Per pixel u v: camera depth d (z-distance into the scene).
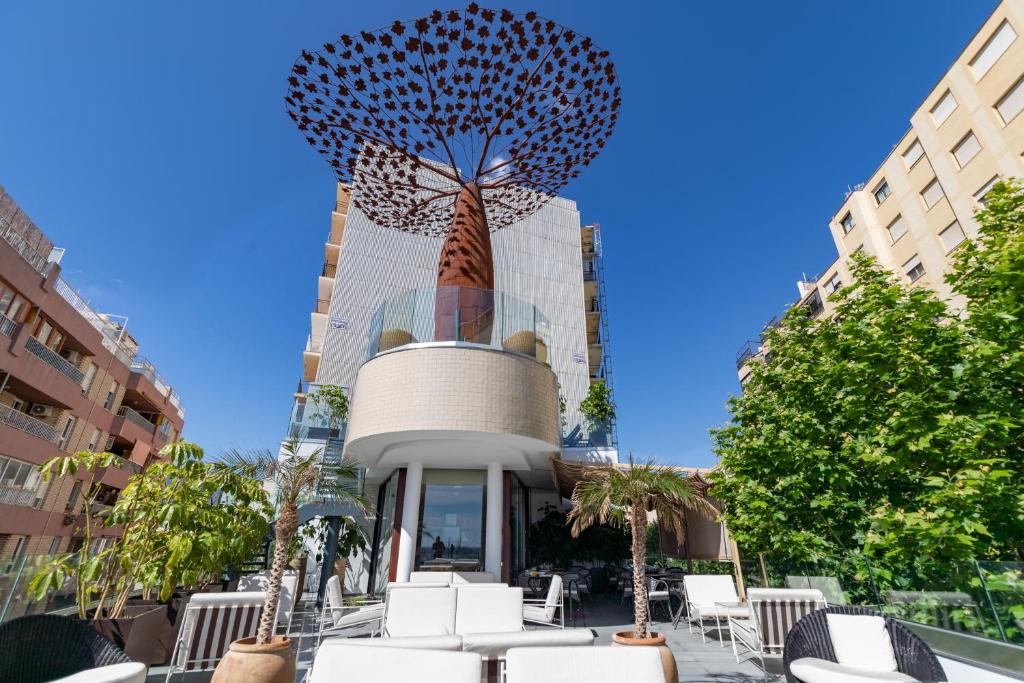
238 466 6.04
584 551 15.02
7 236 18.98
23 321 19.72
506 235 28.16
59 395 21.42
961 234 19.69
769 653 6.66
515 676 2.67
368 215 14.62
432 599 6.62
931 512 6.84
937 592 6.39
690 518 15.26
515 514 14.65
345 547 13.73
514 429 10.17
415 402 9.93
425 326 11.33
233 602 6.02
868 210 25.27
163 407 33.28
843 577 8.15
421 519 12.99
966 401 8.03
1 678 3.96
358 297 21.97
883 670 4.79
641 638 5.14
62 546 22.06
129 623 5.59
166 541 6.76
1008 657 5.15
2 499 17.98
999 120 17.94
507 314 11.83
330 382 19.97
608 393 17.09
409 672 2.60
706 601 9.27
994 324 8.00
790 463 9.05
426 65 9.84
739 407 11.06
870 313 9.68
